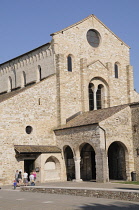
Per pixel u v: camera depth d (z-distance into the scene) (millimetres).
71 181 44281
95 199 26797
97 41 54094
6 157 42500
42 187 32656
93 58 52906
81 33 52094
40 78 53000
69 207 23203
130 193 25562
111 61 54844
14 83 58969
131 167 42219
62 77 48594
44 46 51469
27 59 55688
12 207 23734
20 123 44438
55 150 45406
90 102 52344
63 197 28469
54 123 47812
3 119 42969
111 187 33562
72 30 51188
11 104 43906
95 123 40344
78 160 43250
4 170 42062
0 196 30297
